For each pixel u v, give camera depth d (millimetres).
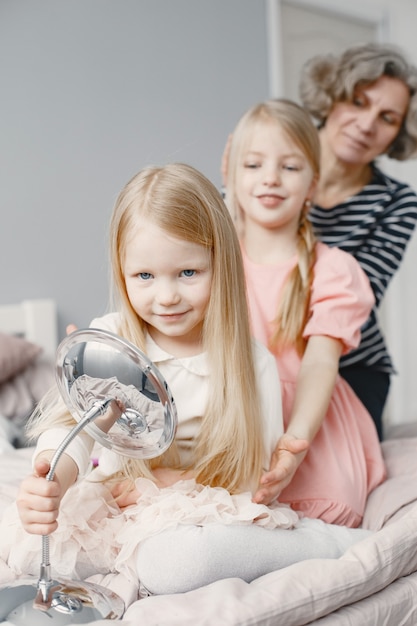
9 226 2457
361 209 2285
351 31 2924
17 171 2459
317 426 1278
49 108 2482
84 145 2527
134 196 1091
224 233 1130
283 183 1516
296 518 1157
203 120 2670
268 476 1110
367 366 2037
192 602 924
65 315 2531
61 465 1022
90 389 957
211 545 1011
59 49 2484
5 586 953
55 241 2512
